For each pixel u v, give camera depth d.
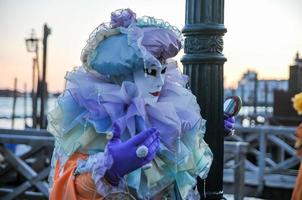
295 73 21.27
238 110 2.91
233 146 6.41
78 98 2.04
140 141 1.87
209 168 2.46
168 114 2.08
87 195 1.91
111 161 1.83
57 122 2.08
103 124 2.02
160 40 2.11
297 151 5.04
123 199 1.87
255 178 9.81
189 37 2.75
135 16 2.16
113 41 2.10
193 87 2.73
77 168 1.94
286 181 9.74
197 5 2.72
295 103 4.93
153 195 2.06
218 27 2.72
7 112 37.16
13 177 7.78
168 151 2.05
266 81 31.69
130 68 2.07
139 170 1.98
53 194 2.01
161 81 2.10
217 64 2.73
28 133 8.35
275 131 9.97
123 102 2.06
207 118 2.72
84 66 2.16
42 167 8.05
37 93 24.38
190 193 2.27
